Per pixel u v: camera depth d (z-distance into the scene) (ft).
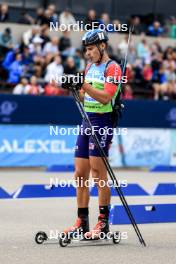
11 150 114.83
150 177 107.45
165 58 147.84
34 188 77.15
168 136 126.31
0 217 61.57
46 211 66.18
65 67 125.08
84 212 48.65
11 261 41.34
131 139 122.72
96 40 47.32
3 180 97.91
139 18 158.71
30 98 115.03
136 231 48.21
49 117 116.37
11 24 139.23
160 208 60.34
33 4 149.79
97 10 155.02
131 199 76.48
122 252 45.11
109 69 47.29
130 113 121.70
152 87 141.28
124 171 117.50
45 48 131.03
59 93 123.34
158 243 49.14
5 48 132.26
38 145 116.47
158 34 156.35
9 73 127.54
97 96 46.55
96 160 47.65
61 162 118.32
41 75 128.36
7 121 113.91
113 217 57.93
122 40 149.69
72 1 152.76
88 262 41.50
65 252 44.57
